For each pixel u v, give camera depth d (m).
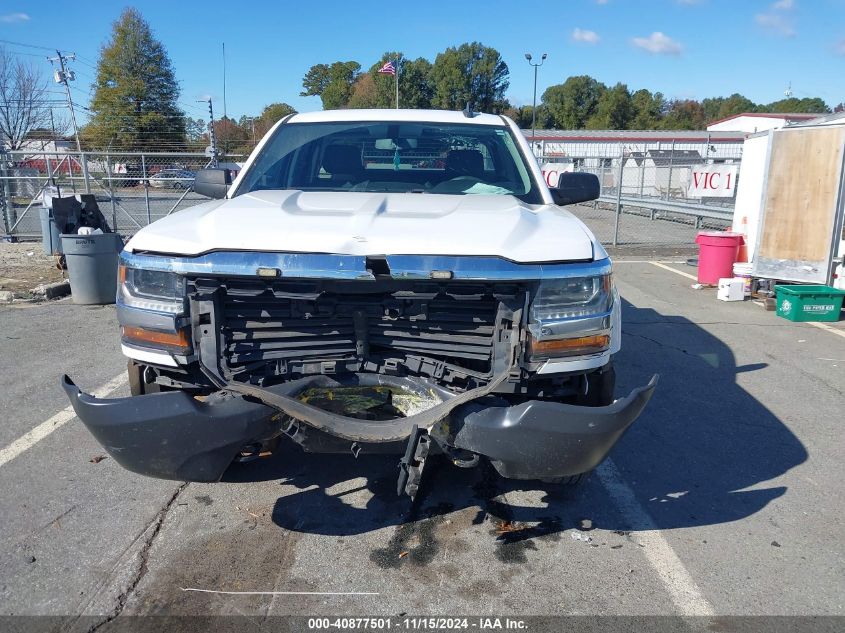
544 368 2.84
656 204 18.75
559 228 3.11
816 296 7.87
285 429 2.86
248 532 3.34
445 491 3.78
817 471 4.12
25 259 12.27
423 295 2.81
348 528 3.40
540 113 88.12
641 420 4.89
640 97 84.75
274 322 2.94
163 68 48.88
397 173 4.24
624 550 3.26
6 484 3.78
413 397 3.01
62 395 5.17
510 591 2.93
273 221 3.01
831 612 2.82
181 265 2.80
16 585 2.90
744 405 5.21
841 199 8.23
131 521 3.43
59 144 47.66
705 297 9.34
